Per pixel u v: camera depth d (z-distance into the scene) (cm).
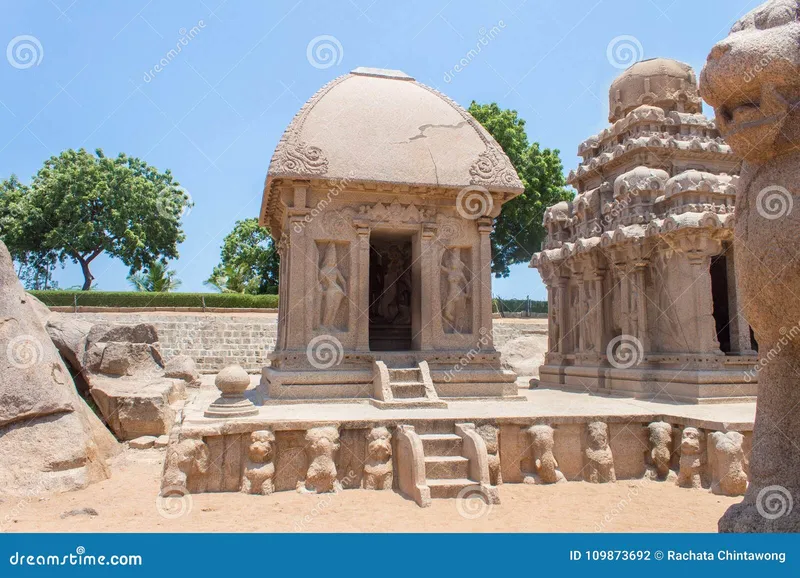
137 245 3619
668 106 1395
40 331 877
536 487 813
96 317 2548
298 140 1070
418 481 727
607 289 1362
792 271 467
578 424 873
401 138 1130
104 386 1168
